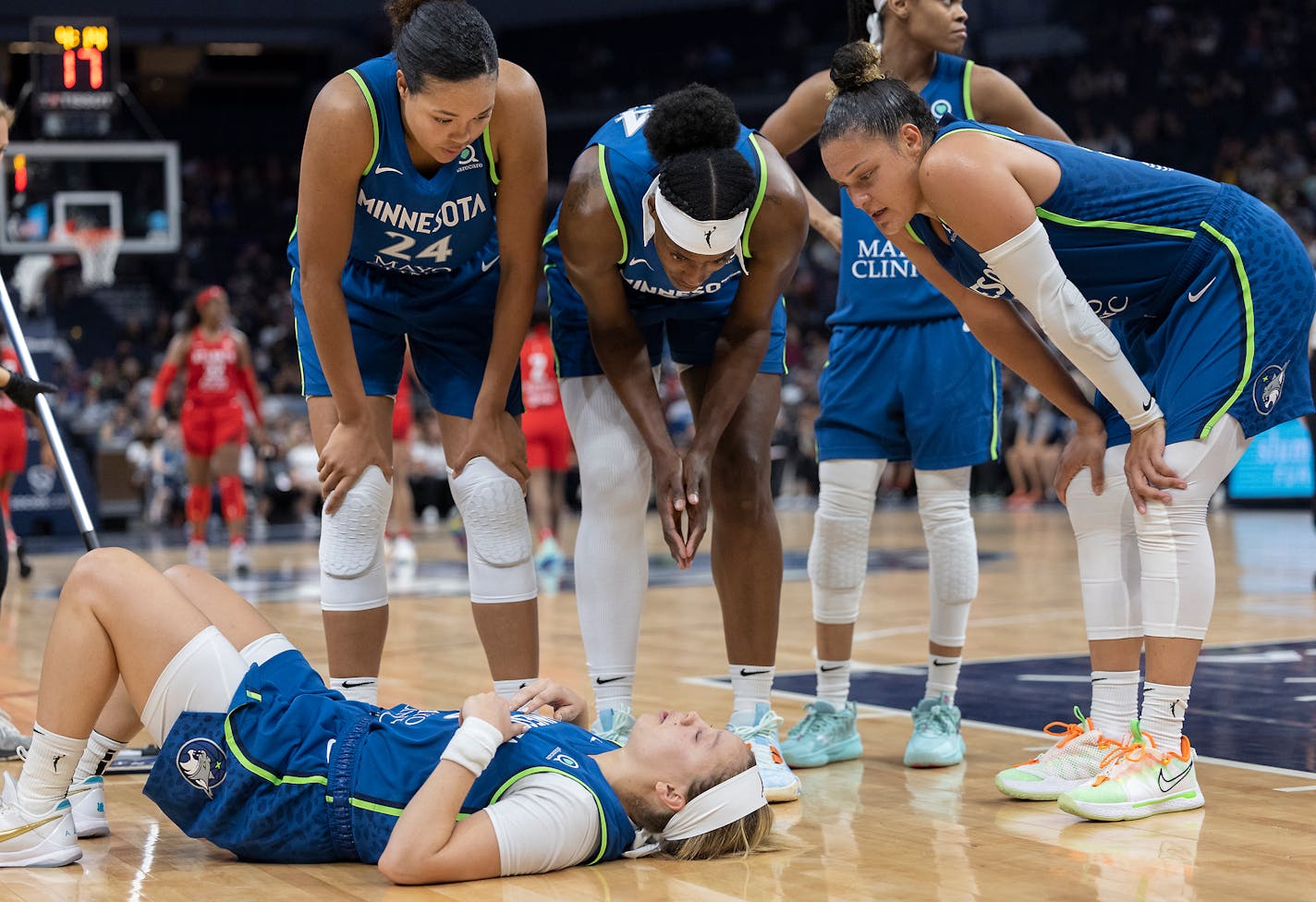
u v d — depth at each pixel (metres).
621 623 2.90
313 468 14.09
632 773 2.26
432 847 2.10
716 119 2.59
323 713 2.28
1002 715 3.63
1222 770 2.90
